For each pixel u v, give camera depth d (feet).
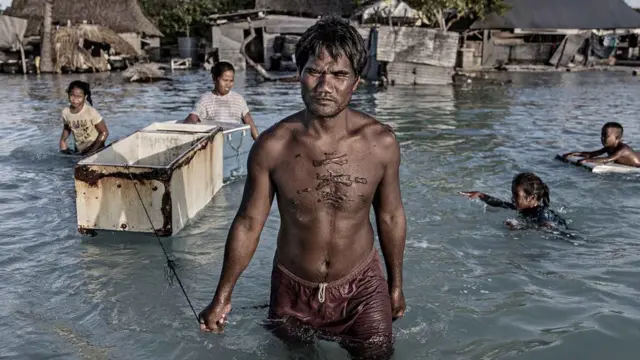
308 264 10.76
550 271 15.87
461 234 18.57
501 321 13.10
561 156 28.99
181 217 18.79
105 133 29.32
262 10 108.17
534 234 18.65
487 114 47.21
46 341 12.15
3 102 55.16
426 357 11.59
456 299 14.12
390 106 51.98
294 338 11.23
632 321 13.07
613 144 27.71
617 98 61.26
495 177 25.71
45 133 36.73
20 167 26.89
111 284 14.80
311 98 9.48
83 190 17.76
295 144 10.17
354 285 10.89
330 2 112.57
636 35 126.11
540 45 116.47
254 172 10.39
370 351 10.77
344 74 9.41
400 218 11.02
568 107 52.85
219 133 23.15
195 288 14.61
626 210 21.17
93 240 17.80
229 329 12.51
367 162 10.30
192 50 127.75
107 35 106.83
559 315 13.41
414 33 72.90
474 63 114.93
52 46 102.68
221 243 17.66
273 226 18.88
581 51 118.01
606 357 11.74
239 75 94.22
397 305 11.59
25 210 20.54
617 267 16.15
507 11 114.83
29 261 16.19
